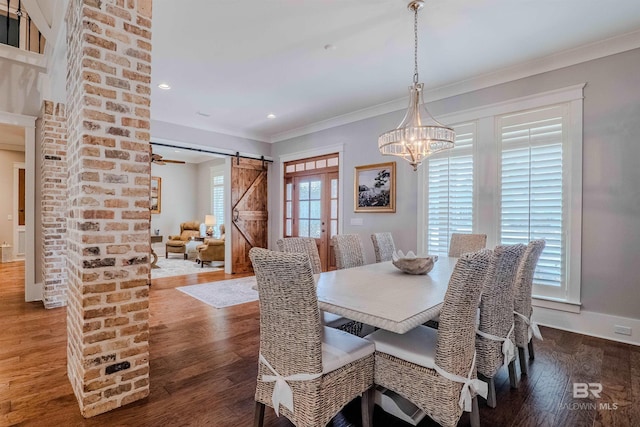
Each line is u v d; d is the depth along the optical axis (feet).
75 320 6.62
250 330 10.68
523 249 6.94
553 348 9.24
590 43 9.93
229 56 10.74
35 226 13.96
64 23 8.49
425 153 9.57
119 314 6.35
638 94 9.45
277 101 15.06
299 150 20.20
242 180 20.79
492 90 12.26
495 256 6.22
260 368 5.49
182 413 6.23
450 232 13.34
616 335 9.79
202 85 13.16
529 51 10.46
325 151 18.53
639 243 9.46
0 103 12.81
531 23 8.89
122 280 6.37
